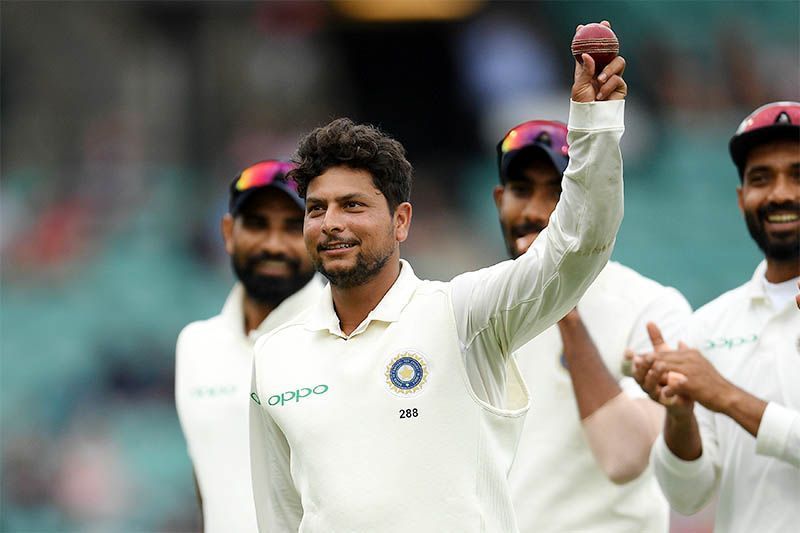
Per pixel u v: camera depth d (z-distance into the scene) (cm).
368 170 1368
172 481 5175
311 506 1362
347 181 1364
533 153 1808
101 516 5041
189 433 2056
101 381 5866
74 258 6600
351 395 1361
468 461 1334
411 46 7700
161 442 5356
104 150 7344
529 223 1827
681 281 6550
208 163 7431
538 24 7462
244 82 7625
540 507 1791
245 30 7669
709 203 6856
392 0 7456
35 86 7538
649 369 1689
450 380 1348
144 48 7656
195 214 6988
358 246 1362
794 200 1769
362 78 7788
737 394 1664
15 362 5997
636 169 6994
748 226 1825
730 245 6712
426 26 7600
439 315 1372
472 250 6781
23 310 6300
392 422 1341
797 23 7431
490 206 7094
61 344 6116
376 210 1369
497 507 1353
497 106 7388
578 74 1260
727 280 6594
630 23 7294
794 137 1773
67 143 7438
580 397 1767
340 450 1348
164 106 7581
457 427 1338
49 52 7581
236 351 2056
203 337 2100
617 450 1753
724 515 1767
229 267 6650
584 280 1299
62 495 5047
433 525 1316
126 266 6588
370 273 1373
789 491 1683
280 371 1415
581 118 1252
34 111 7500
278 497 1461
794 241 1772
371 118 7781
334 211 1365
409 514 1319
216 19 7656
